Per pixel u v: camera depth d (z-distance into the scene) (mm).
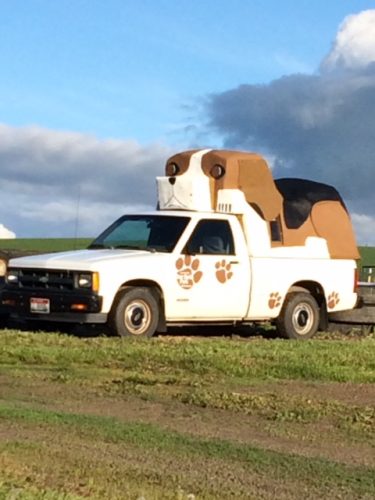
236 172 16375
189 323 15977
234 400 10469
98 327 16062
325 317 17547
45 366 12469
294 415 9898
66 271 14984
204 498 7074
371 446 8852
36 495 6660
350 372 12383
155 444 8539
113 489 7117
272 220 16750
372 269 31469
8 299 15484
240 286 16266
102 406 10180
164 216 16125
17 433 8727
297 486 7516
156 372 12250
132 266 15148
